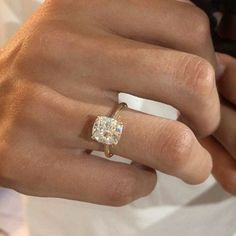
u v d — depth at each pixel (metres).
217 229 0.22
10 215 0.27
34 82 0.14
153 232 0.22
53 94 0.13
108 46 0.13
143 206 0.21
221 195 0.21
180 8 0.13
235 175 0.17
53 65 0.13
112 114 0.13
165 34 0.13
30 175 0.14
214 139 0.17
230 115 0.16
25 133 0.14
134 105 0.18
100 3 0.13
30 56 0.14
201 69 0.12
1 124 0.14
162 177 0.21
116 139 0.12
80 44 0.13
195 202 0.21
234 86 0.15
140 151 0.12
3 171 0.14
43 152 0.14
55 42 0.13
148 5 0.13
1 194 0.28
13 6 0.22
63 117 0.13
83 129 0.13
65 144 0.13
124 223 0.22
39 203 0.22
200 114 0.12
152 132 0.12
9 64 0.15
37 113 0.13
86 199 0.14
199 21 0.13
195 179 0.13
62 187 0.14
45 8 0.14
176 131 0.12
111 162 0.14
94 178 0.14
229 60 0.15
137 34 0.13
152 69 0.12
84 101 0.13
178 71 0.12
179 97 0.12
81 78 0.13
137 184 0.14
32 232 0.23
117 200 0.14
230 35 0.17
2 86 0.15
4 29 0.22
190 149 0.12
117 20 0.13
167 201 0.21
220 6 0.17
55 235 0.23
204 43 0.13
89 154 0.14
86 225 0.22
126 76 0.12
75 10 0.14
